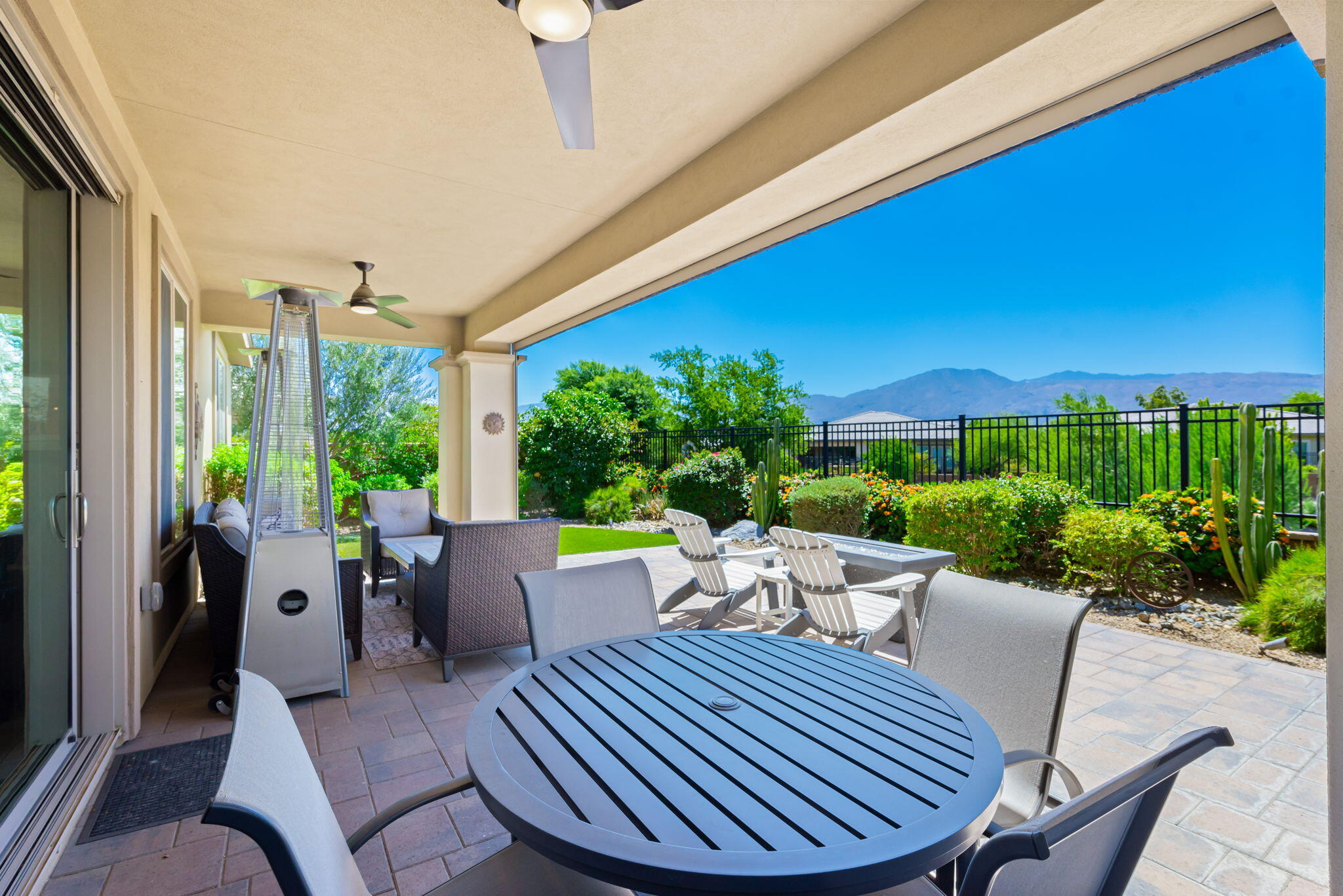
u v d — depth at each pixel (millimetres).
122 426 2672
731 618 4438
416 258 5332
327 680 3186
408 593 4480
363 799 2285
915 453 8961
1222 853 1940
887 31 2557
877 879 896
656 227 4000
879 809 1030
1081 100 2414
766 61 2770
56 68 1975
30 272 2143
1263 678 3346
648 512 11812
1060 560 5453
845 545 4078
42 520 2254
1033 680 1664
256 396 3578
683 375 22406
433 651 3980
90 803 2234
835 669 1719
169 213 4195
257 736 921
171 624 4020
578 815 1016
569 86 2203
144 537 3045
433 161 3557
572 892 1246
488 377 7871
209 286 6082
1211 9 1938
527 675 1649
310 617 3174
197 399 5645
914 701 1502
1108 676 3373
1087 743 2643
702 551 4066
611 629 2201
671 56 2705
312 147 3369
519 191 4012
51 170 2305
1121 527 4758
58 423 2383
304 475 3477
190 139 3240
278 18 2375
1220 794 2258
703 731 1324
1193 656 3686
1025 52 2154
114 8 2285
